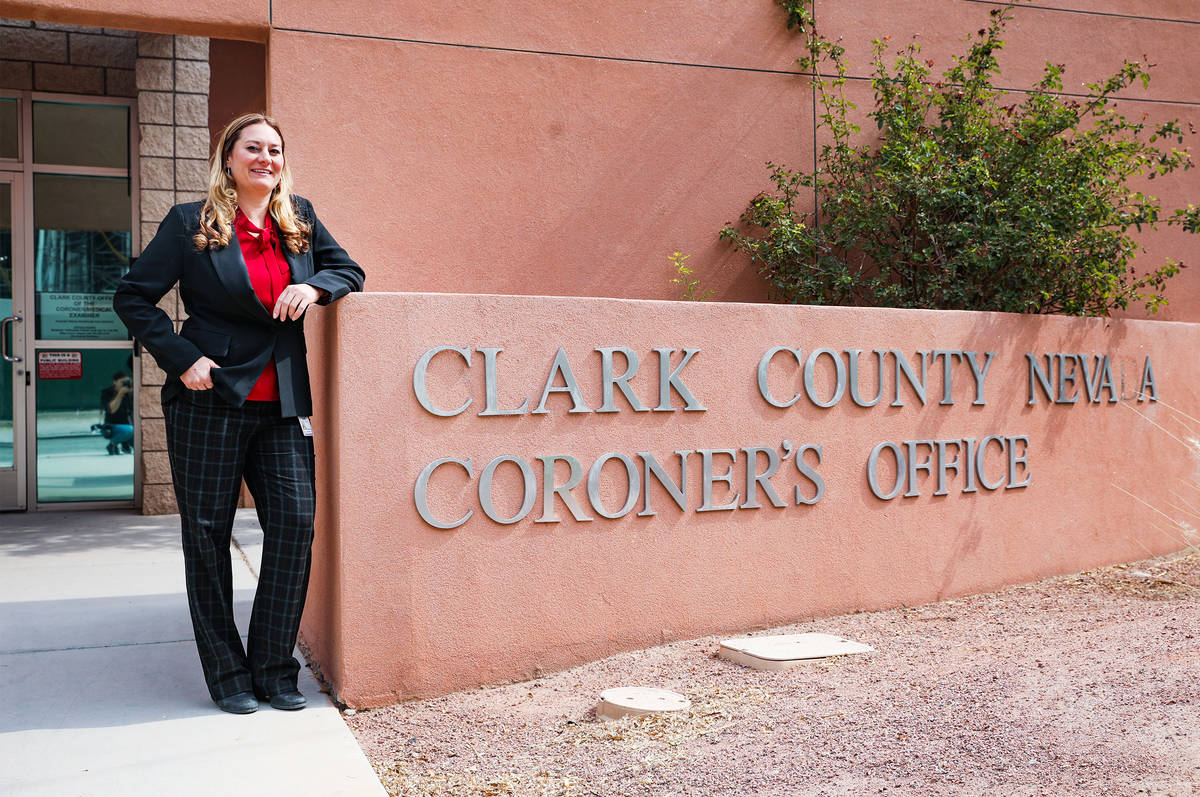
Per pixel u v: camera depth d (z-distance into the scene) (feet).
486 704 12.52
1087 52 23.03
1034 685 11.38
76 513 25.64
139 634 14.64
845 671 12.75
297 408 11.53
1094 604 15.99
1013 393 17.56
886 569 16.17
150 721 11.23
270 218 11.80
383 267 18.44
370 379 12.50
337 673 12.48
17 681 12.53
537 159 19.36
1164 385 19.71
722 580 14.78
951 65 22.03
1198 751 9.25
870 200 20.30
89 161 25.99
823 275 20.02
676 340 14.42
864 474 15.96
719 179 20.52
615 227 19.88
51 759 10.12
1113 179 20.85
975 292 19.16
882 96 21.39
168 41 25.52
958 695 11.27
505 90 19.15
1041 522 17.93
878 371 16.05
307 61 17.92
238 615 15.74
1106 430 18.84
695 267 20.36
